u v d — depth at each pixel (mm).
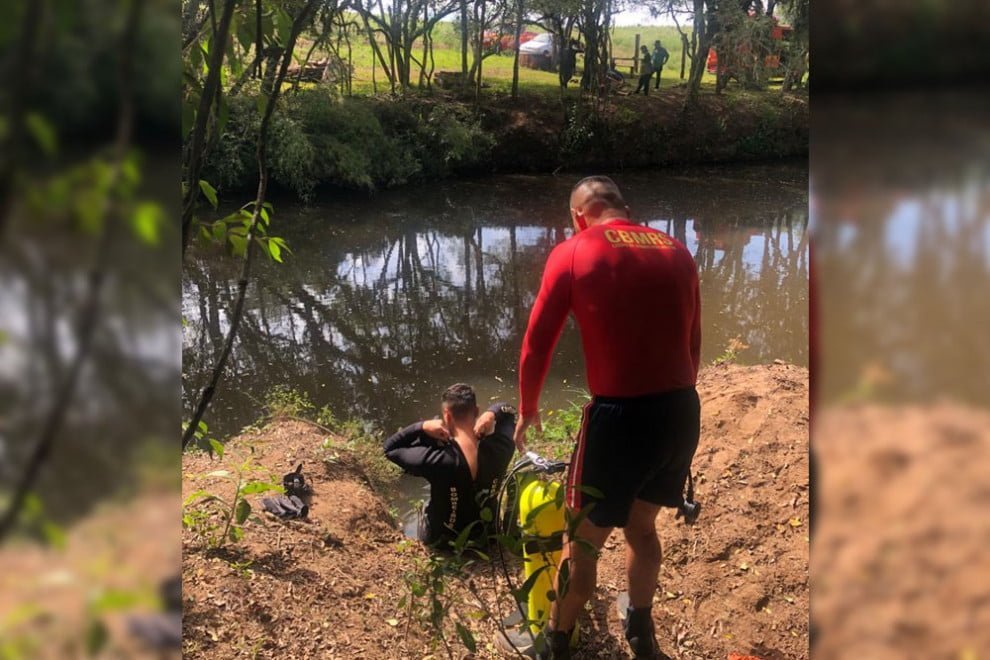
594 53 21812
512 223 14859
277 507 3684
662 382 2488
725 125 22234
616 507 2529
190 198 1536
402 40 21109
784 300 9648
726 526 3545
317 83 16359
